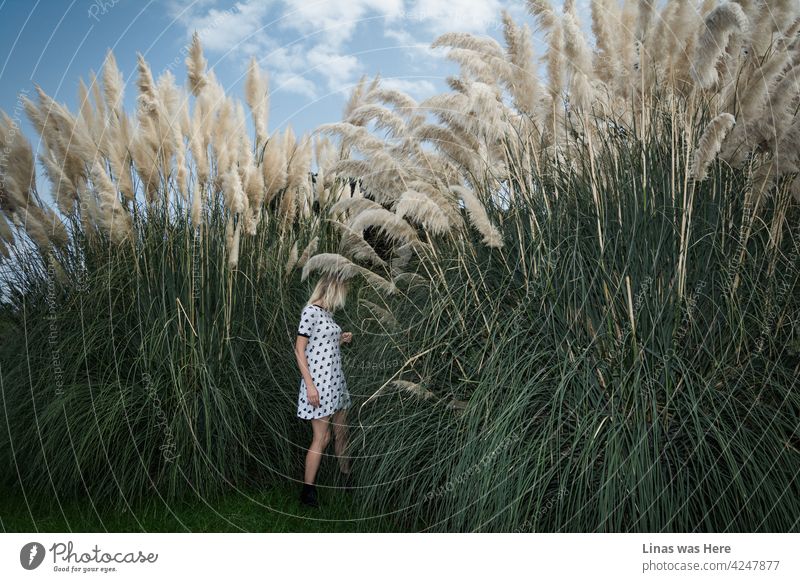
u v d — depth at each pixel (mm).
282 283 5820
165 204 5469
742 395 3582
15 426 4602
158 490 4430
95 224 5418
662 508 3113
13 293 5453
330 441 4746
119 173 5328
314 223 6453
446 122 4695
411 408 4184
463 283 4422
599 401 3520
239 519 4160
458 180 4938
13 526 4020
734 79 4293
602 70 4855
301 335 4496
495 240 4078
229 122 5746
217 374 4871
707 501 3209
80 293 5195
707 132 3488
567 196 4371
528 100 4660
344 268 4383
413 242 4438
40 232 5203
